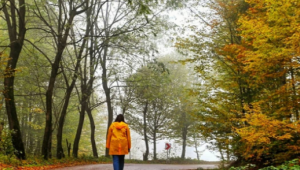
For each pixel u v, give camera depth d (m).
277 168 7.12
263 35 7.77
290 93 8.56
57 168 12.79
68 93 19.39
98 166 14.88
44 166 13.09
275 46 7.84
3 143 12.52
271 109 8.96
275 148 9.22
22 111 28.08
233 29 12.27
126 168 13.14
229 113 11.38
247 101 10.83
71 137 36.06
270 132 7.55
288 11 7.34
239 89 12.05
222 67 12.08
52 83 16.80
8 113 14.27
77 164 17.06
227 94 11.81
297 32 6.97
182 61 12.74
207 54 12.19
